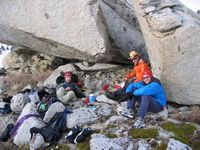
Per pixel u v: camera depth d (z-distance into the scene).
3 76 13.30
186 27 8.93
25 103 9.94
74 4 10.94
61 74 11.29
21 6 11.34
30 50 13.67
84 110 9.05
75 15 10.94
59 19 11.09
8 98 10.60
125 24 11.99
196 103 9.20
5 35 11.98
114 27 11.55
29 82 12.09
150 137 7.61
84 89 10.95
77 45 11.06
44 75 12.16
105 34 11.08
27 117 9.00
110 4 11.61
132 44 12.05
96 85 11.16
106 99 9.62
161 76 9.42
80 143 7.86
